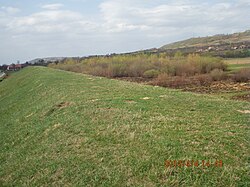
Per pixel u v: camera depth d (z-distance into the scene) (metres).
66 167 6.75
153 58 53.53
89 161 6.68
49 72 34.28
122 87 15.73
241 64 49.91
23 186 6.69
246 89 32.09
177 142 6.75
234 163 5.80
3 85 45.62
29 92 21.69
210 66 45.75
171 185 5.32
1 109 20.59
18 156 8.56
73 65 59.47
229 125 7.96
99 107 10.46
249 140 6.82
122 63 52.53
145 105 10.30
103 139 7.59
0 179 7.52
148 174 5.70
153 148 6.57
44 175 6.74
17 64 97.94
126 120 8.59
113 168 6.15
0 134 12.01
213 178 5.36
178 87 36.16
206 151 6.28
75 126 8.99
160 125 7.96
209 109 9.91
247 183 5.20
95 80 21.09
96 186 5.80
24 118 12.96
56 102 12.88
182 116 8.88
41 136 9.30
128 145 6.98
